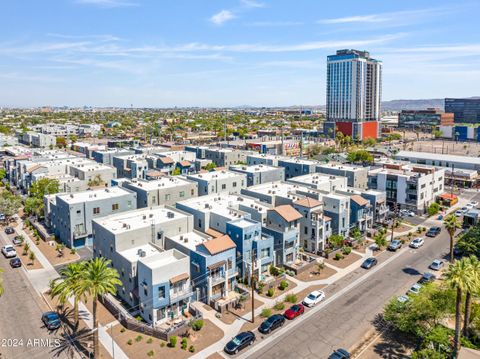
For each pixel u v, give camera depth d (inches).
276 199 3511.3
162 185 3961.6
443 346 1897.1
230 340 2042.3
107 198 3437.5
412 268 2942.9
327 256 3127.5
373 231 3695.9
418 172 4768.7
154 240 2719.0
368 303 2426.2
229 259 2512.3
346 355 1876.2
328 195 3558.1
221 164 6392.7
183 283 2288.4
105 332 2128.4
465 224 3934.5
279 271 2768.2
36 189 4200.3
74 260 3068.4
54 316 2185.0
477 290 1776.6
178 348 1990.7
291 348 1989.4
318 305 2412.6
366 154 7003.0
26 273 2834.6
